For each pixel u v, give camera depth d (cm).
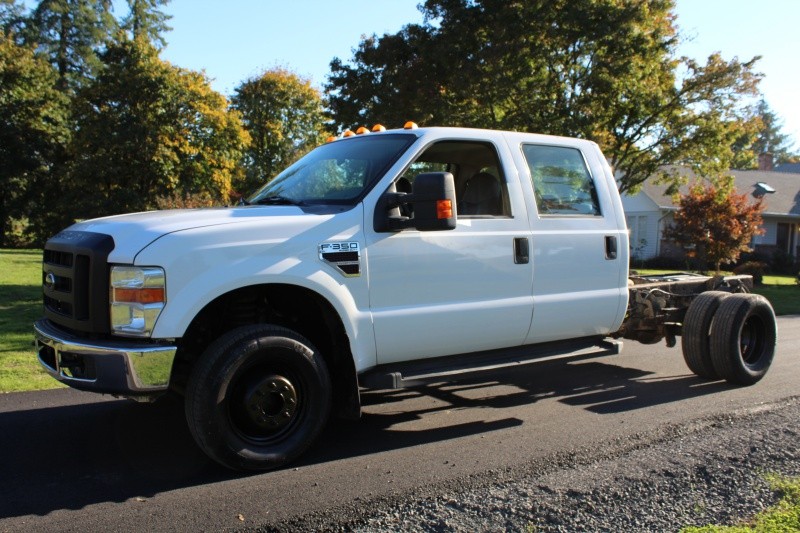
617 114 1934
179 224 398
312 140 5066
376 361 456
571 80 1836
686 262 2662
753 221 2266
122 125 3102
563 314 538
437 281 471
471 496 374
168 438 476
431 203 417
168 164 3112
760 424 514
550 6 1678
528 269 516
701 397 605
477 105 1805
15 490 383
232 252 397
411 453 450
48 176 3906
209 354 391
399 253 455
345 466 424
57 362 399
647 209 3209
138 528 334
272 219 417
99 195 3158
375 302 447
